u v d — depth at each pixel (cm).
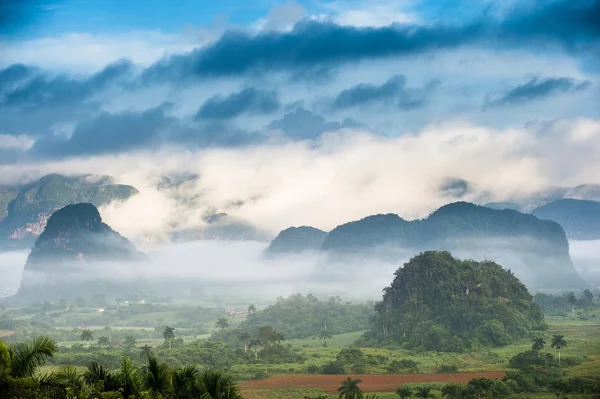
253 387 19000
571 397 16212
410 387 17838
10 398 6147
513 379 17888
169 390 7131
